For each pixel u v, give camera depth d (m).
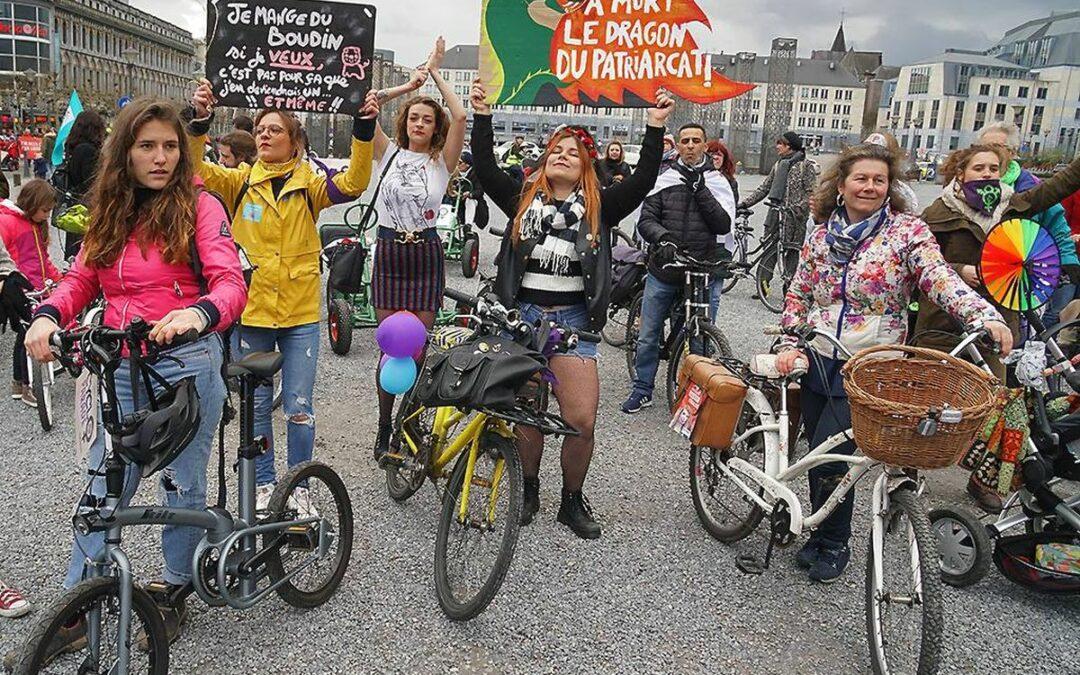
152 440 2.46
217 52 3.87
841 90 97.19
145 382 2.57
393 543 3.92
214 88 3.89
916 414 2.77
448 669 3.05
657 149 3.91
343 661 3.06
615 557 3.91
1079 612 3.63
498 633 3.27
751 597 3.63
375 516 4.18
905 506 3.04
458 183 11.08
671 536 4.15
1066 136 95.50
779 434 3.82
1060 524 3.68
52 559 3.64
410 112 4.70
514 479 3.24
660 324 5.85
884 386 3.13
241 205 3.83
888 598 3.03
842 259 3.57
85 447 2.70
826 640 3.35
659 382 6.74
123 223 2.72
